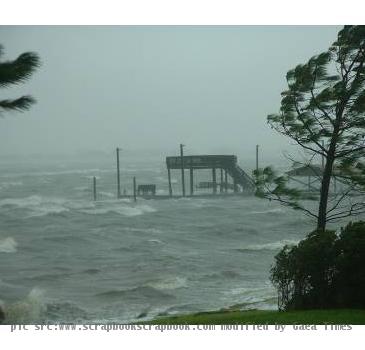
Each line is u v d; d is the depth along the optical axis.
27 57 14.66
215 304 27.17
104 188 136.50
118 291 31.23
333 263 15.13
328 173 19.11
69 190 130.88
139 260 42.16
